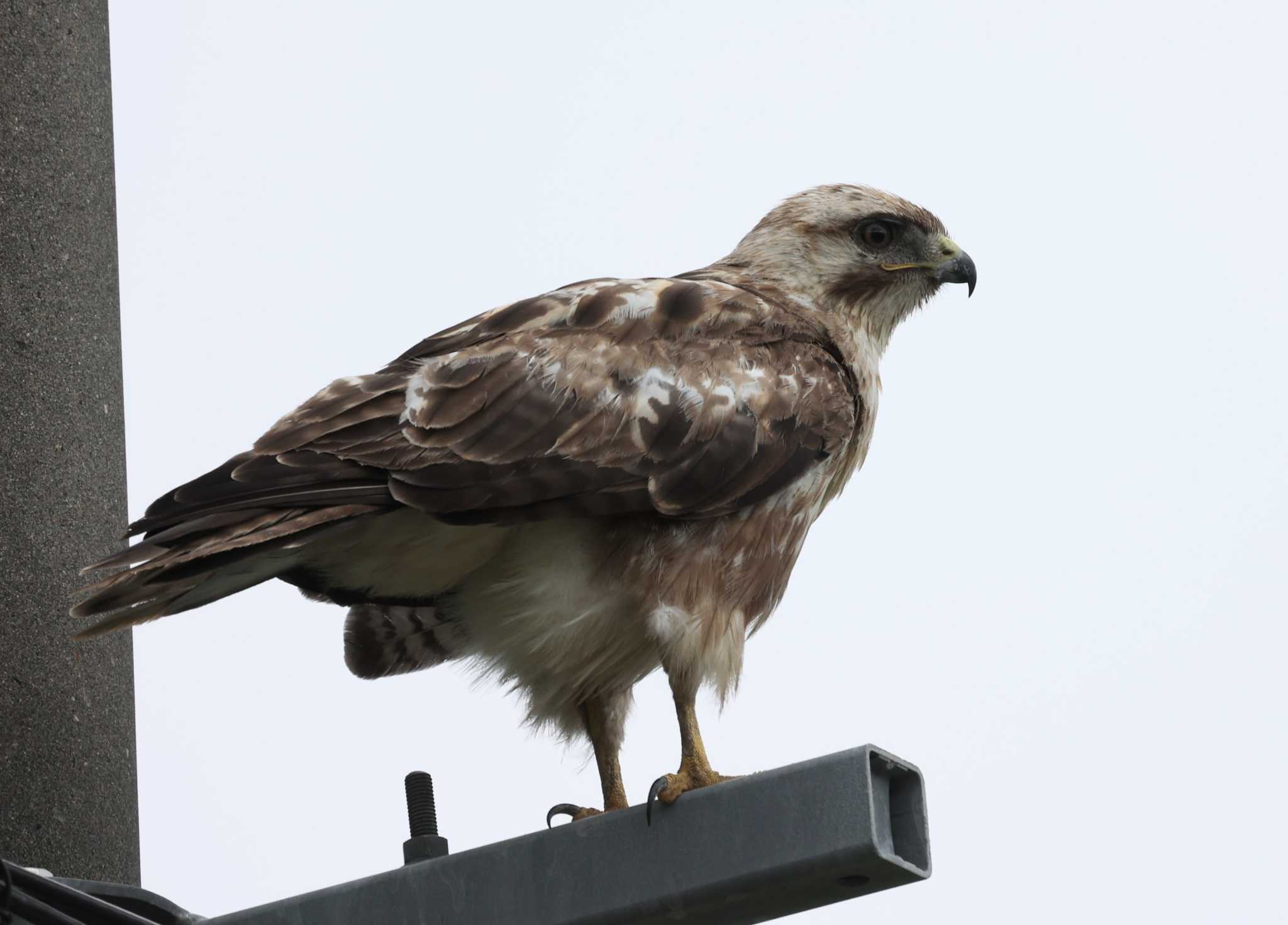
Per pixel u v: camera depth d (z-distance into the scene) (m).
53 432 12.96
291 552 11.95
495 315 12.57
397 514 11.98
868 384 13.91
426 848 10.63
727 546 12.42
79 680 12.67
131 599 11.06
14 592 12.57
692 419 12.38
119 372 13.62
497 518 11.81
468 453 11.83
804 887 9.73
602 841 9.91
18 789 12.27
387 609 13.52
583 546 12.27
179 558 10.87
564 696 12.92
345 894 10.15
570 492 11.98
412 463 11.69
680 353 12.63
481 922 9.94
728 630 12.34
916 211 14.41
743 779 9.81
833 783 9.60
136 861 12.87
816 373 13.13
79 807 12.48
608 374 12.32
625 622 12.36
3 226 13.19
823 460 12.90
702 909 9.80
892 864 9.53
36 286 13.16
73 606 11.62
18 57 13.55
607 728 13.09
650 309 12.77
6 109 13.41
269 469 11.41
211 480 11.29
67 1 13.88
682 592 12.23
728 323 12.97
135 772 13.06
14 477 12.76
